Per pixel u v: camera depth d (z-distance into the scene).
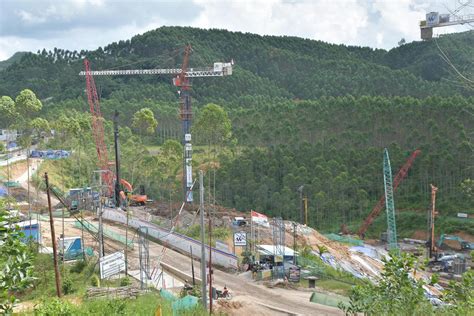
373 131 147.12
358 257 77.25
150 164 130.88
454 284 16.64
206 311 33.56
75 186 114.50
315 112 159.12
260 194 124.38
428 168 129.75
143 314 29.31
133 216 83.19
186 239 67.19
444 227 116.38
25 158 126.31
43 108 191.25
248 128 153.38
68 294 43.31
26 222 64.50
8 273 11.76
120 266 50.94
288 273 56.47
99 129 136.00
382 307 15.80
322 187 126.12
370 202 128.88
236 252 65.81
